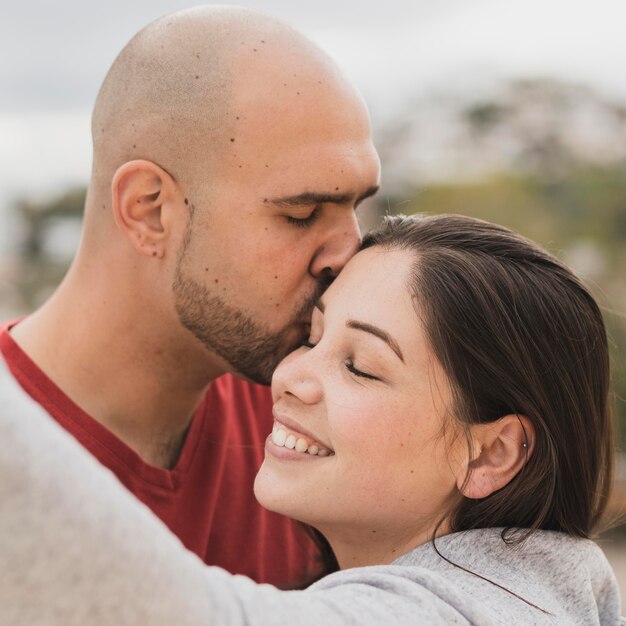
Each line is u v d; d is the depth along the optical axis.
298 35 1.48
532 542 1.13
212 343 1.52
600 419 1.24
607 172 7.14
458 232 1.22
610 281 6.05
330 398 1.15
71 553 0.69
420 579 0.98
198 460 1.67
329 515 1.17
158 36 1.50
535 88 7.55
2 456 0.67
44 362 1.56
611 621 1.24
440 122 7.54
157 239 1.48
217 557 1.69
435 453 1.14
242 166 1.41
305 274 1.47
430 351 1.13
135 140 1.48
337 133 1.43
